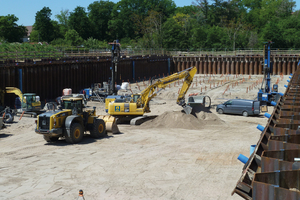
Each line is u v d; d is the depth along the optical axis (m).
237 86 53.69
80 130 19.95
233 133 23.72
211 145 19.44
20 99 31.97
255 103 32.69
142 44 105.19
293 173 6.68
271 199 6.12
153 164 15.27
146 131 24.14
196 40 109.38
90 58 50.62
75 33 99.75
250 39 103.50
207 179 13.11
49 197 11.27
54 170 14.30
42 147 18.72
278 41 100.38
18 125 25.72
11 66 35.16
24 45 60.59
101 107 36.91
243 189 6.65
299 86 23.33
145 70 69.69
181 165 15.10
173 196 11.38
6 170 14.30
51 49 62.91
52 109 20.44
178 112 27.48
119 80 58.47
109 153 17.36
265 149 9.22
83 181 12.91
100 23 125.00
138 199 11.13
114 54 41.81
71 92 42.00
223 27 118.31
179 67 80.69
